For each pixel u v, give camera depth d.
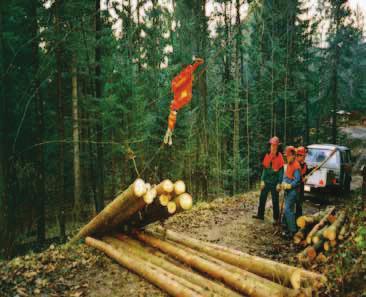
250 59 26.02
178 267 4.69
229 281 4.19
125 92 16.72
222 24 21.42
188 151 20.11
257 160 24.95
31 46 11.98
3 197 7.51
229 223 8.09
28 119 13.72
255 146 24.89
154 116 18.05
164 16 19.77
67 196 20.19
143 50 19.56
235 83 20.97
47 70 13.47
